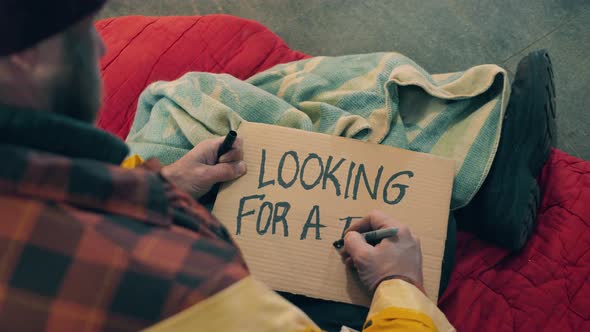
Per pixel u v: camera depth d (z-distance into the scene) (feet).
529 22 4.89
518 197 3.12
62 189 1.29
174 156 3.11
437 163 2.89
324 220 2.80
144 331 1.27
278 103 3.18
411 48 4.97
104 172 1.35
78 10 1.33
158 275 1.31
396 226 2.58
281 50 4.16
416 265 2.54
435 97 3.18
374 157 2.89
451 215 3.10
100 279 1.27
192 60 4.04
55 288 1.25
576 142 4.48
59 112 1.46
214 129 3.03
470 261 3.46
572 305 3.20
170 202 1.56
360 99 3.17
